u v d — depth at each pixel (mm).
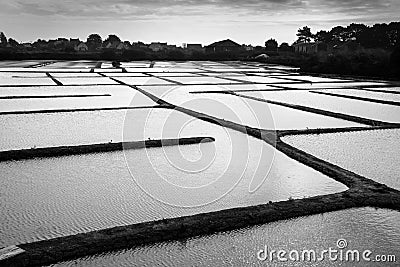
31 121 18844
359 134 17359
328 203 9570
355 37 86562
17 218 8844
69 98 26531
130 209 9398
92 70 52094
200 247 7793
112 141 15211
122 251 7566
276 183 11250
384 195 10094
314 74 51688
